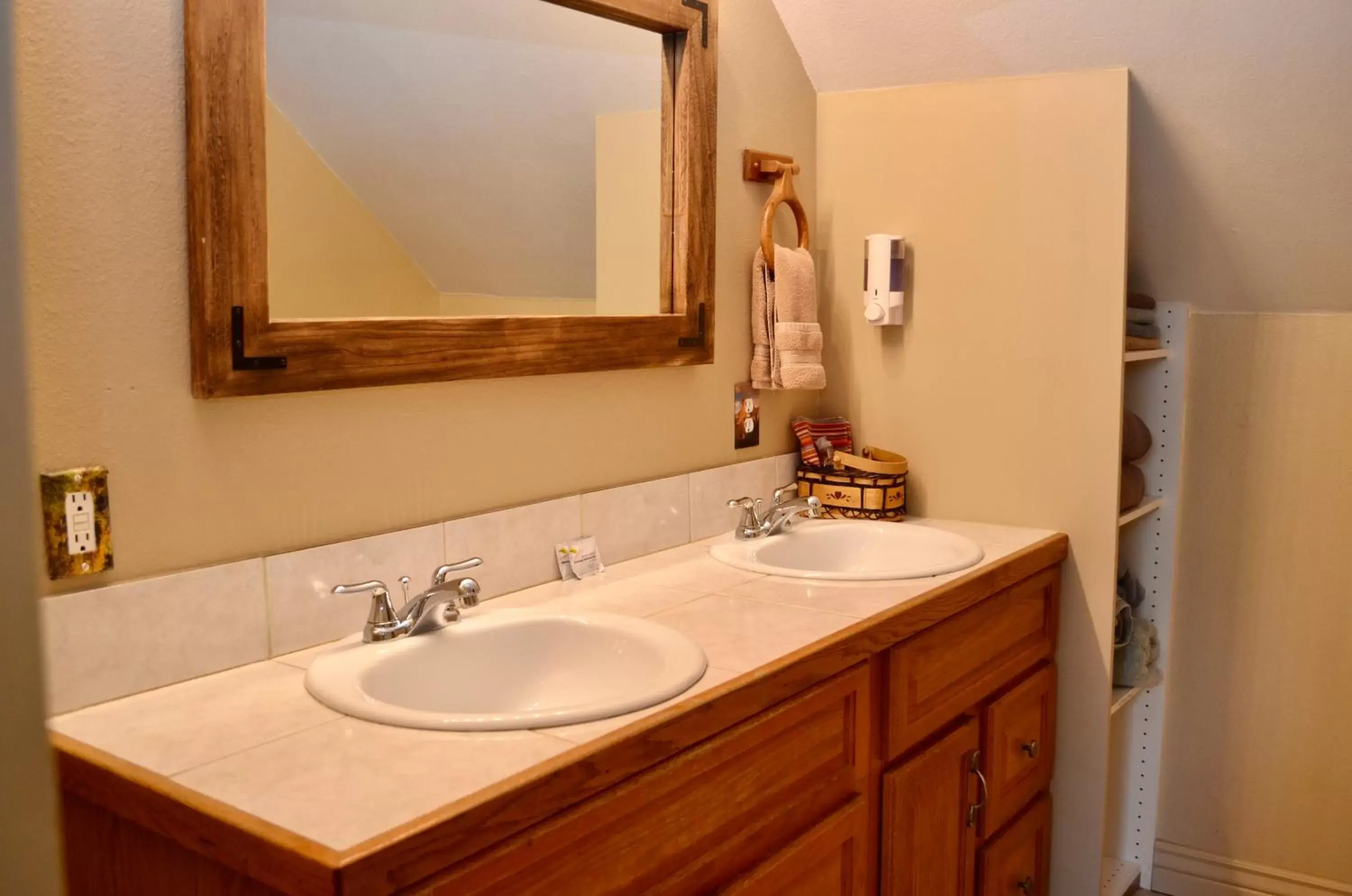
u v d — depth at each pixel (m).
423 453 1.73
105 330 1.35
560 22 1.88
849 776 1.75
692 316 2.17
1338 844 2.59
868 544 2.39
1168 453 2.66
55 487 1.31
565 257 1.95
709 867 1.45
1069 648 2.42
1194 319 2.62
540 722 1.29
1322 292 2.44
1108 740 2.40
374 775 1.17
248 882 1.11
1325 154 2.18
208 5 1.39
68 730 1.30
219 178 1.41
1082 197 2.30
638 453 2.13
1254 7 2.04
